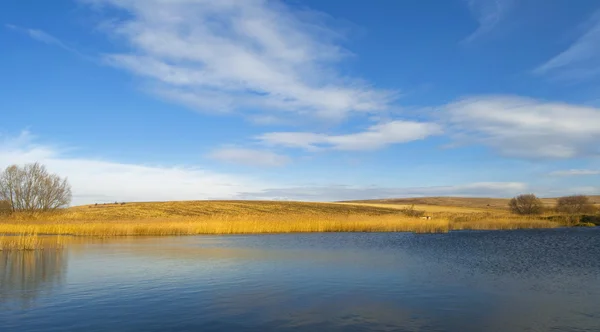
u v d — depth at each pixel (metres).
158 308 15.11
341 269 23.34
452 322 13.31
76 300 16.39
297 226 56.53
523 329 12.62
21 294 17.48
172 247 35.69
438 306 15.16
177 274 22.05
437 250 32.41
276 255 29.73
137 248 34.84
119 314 14.34
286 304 15.56
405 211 85.12
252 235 50.53
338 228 57.88
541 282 19.28
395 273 21.91
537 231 53.47
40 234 51.00
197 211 90.69
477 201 146.50
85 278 21.02
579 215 75.44
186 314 14.32
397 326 12.94
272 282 19.67
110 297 16.83
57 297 16.92
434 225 56.53
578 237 43.78
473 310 14.65
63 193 80.12
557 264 24.67
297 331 12.47
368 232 54.81
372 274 21.67
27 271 23.19
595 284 18.78
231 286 18.80
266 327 12.88
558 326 12.91
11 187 75.69
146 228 51.22
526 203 87.12
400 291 17.58
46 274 22.23
